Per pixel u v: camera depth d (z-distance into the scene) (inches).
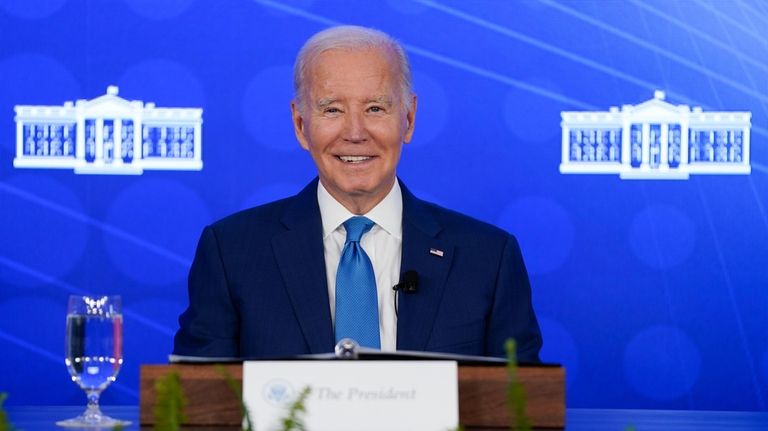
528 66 447.2
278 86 449.7
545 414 215.3
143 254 449.7
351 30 308.2
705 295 448.1
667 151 447.2
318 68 303.4
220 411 212.7
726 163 445.7
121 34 449.4
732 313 447.5
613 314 448.8
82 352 242.4
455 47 447.2
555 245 448.1
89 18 448.8
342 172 301.4
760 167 445.7
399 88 305.7
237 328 301.6
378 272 302.0
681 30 446.6
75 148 448.8
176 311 450.3
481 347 296.0
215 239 308.8
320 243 301.6
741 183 445.7
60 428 229.0
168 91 449.4
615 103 447.2
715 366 448.5
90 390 244.1
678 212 446.6
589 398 450.3
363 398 206.1
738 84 445.4
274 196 449.4
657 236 447.5
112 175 448.8
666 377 448.8
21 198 448.5
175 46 449.4
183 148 449.7
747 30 445.4
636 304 448.5
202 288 305.1
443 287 297.7
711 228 446.6
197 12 449.7
